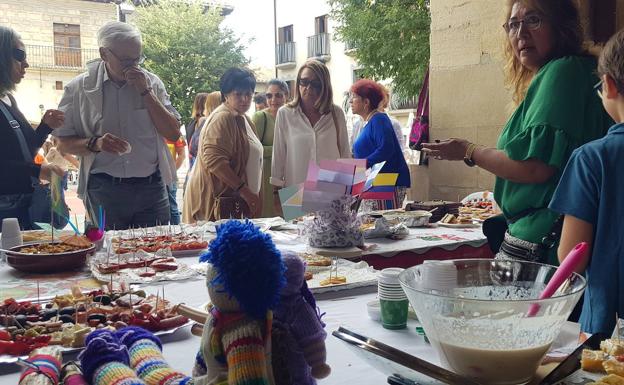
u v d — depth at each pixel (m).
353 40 9.30
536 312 0.89
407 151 10.22
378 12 9.00
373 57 9.11
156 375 1.00
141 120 3.27
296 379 0.86
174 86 19.70
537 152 1.84
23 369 1.17
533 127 1.87
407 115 14.01
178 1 20.72
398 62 8.88
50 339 1.32
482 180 4.65
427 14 8.44
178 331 1.42
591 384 0.96
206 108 5.60
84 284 1.97
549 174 1.86
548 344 0.93
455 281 1.16
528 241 1.93
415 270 1.14
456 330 0.93
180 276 2.02
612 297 1.43
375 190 3.72
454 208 3.55
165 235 2.81
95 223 3.27
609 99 1.48
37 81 20.20
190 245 2.52
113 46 3.11
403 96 9.30
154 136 3.33
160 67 19.61
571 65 1.88
